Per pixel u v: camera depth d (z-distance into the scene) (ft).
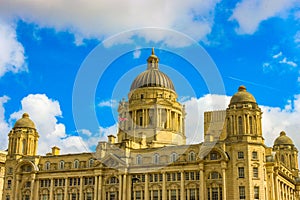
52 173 384.88
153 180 344.69
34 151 424.05
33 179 387.96
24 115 433.48
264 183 317.01
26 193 390.21
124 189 347.15
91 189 364.79
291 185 431.02
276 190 342.64
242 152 318.45
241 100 332.19
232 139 325.01
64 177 378.73
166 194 336.08
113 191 354.33
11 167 407.23
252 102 332.19
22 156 410.72
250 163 314.35
